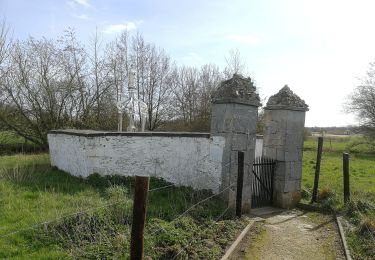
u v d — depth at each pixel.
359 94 40.66
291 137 9.22
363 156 25.36
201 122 26.70
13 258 4.51
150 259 4.72
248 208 8.22
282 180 9.12
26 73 19.08
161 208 6.66
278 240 6.56
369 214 7.76
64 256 4.66
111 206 6.04
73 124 20.02
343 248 6.19
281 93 9.21
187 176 8.44
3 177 8.79
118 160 9.35
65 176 9.97
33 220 5.66
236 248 5.83
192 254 5.15
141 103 14.72
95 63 23.97
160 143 8.91
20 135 19.84
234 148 7.73
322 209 8.85
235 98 7.55
